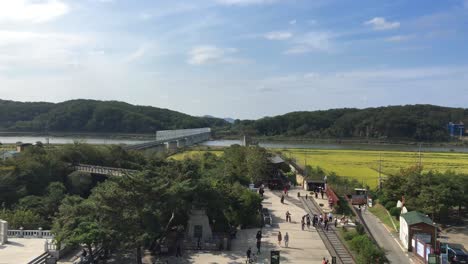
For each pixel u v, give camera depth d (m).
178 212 66.12
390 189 98.25
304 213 88.06
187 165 70.19
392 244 72.19
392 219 87.00
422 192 88.06
